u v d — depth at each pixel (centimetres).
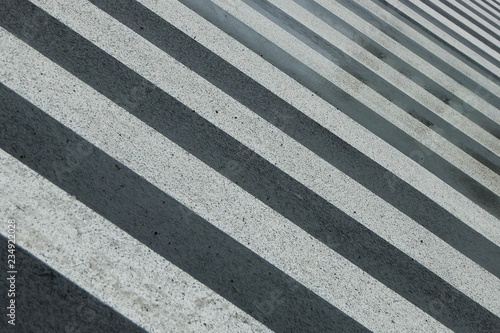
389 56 493
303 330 259
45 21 316
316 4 492
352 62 451
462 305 309
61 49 309
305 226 301
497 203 389
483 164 422
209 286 253
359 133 383
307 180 328
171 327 234
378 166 366
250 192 301
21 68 287
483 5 736
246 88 362
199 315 242
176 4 384
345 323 271
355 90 421
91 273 234
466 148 429
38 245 232
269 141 337
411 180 370
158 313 235
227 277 260
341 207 324
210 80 351
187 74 344
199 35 375
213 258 264
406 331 282
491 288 328
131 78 320
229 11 411
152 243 256
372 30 516
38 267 227
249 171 312
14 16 307
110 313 228
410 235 331
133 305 233
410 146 399
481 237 356
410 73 489
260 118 348
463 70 545
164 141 299
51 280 227
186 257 258
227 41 386
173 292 244
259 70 382
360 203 333
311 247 293
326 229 306
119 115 297
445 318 298
